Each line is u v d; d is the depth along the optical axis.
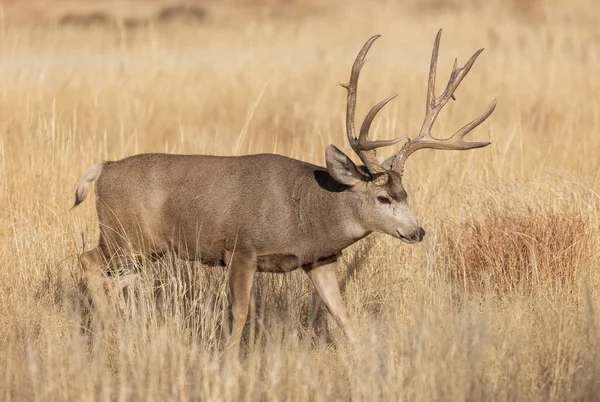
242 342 26.30
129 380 22.28
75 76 59.53
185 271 27.95
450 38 105.94
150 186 25.95
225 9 149.38
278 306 27.36
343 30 117.12
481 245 28.47
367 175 24.67
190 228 25.69
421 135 25.38
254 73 64.69
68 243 30.12
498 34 98.44
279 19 140.12
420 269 27.81
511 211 29.94
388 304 27.22
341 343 25.34
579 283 27.17
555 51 67.00
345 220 24.92
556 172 33.69
